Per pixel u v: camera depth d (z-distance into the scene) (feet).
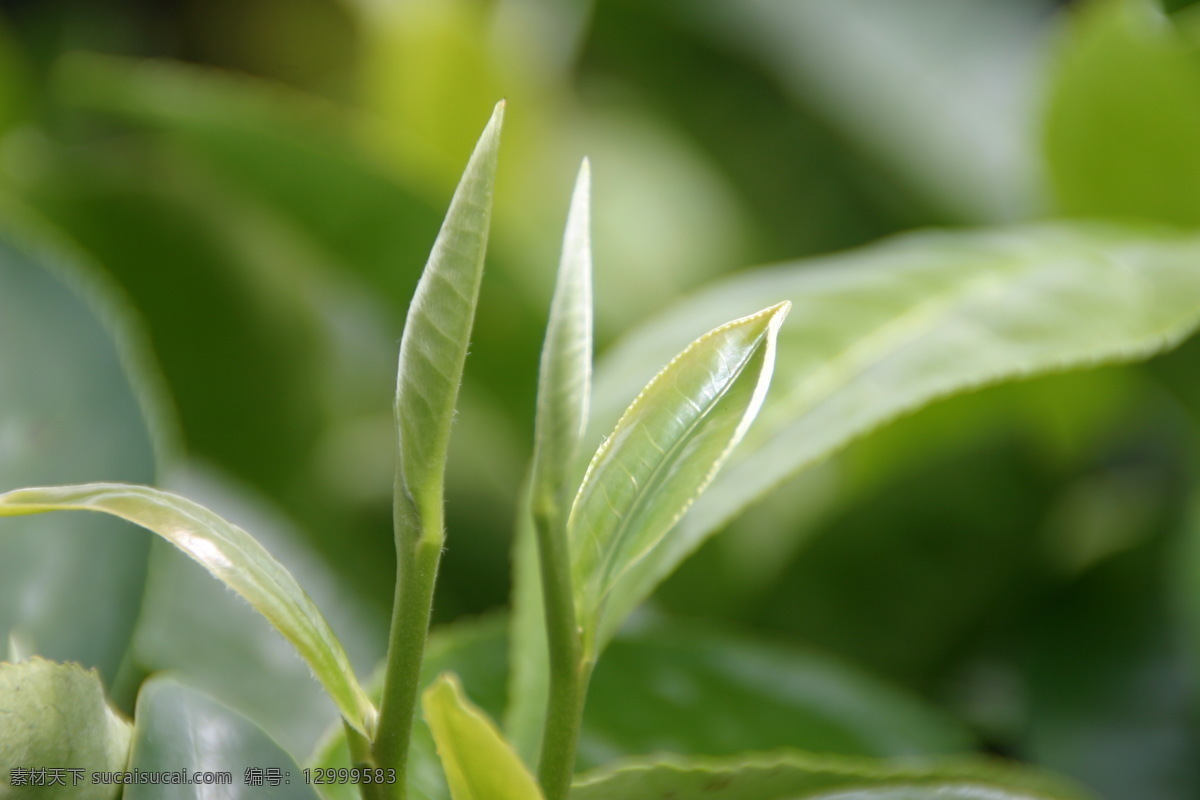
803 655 1.26
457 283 0.88
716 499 1.08
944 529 1.71
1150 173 1.63
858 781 1.01
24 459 1.18
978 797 1.02
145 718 0.97
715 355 0.92
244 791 0.97
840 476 1.70
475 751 0.89
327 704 1.33
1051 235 1.33
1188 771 1.47
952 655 1.74
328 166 1.79
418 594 0.90
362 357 2.05
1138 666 1.58
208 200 1.93
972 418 1.68
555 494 0.90
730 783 0.99
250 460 1.96
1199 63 1.50
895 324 1.17
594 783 0.99
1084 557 1.73
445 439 0.89
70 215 1.90
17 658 1.10
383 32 2.07
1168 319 1.18
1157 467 1.91
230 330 1.98
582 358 0.89
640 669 1.21
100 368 1.24
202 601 1.37
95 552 1.14
